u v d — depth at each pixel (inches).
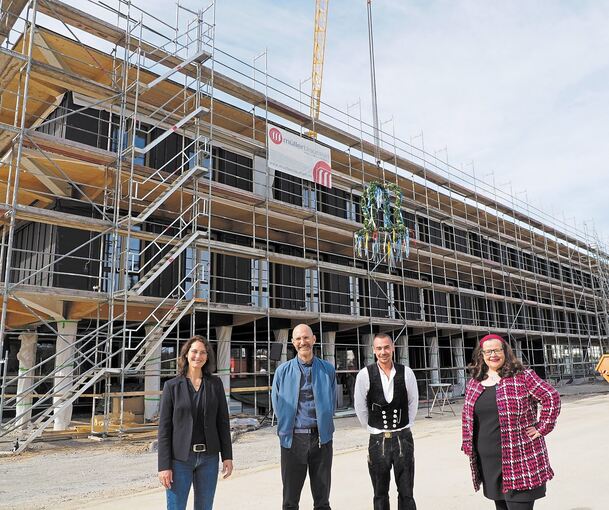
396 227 829.8
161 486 312.2
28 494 296.0
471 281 1090.1
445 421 649.0
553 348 1459.2
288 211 719.1
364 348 922.7
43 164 535.5
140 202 633.0
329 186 763.4
